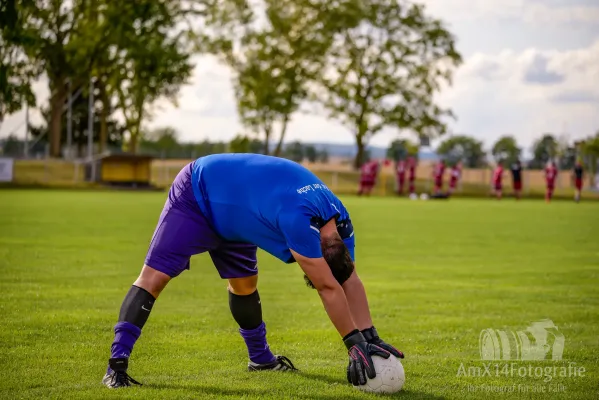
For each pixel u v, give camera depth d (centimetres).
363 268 1798
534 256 2086
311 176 734
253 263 799
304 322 1112
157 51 7356
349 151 10931
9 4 2291
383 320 1130
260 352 812
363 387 714
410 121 8469
